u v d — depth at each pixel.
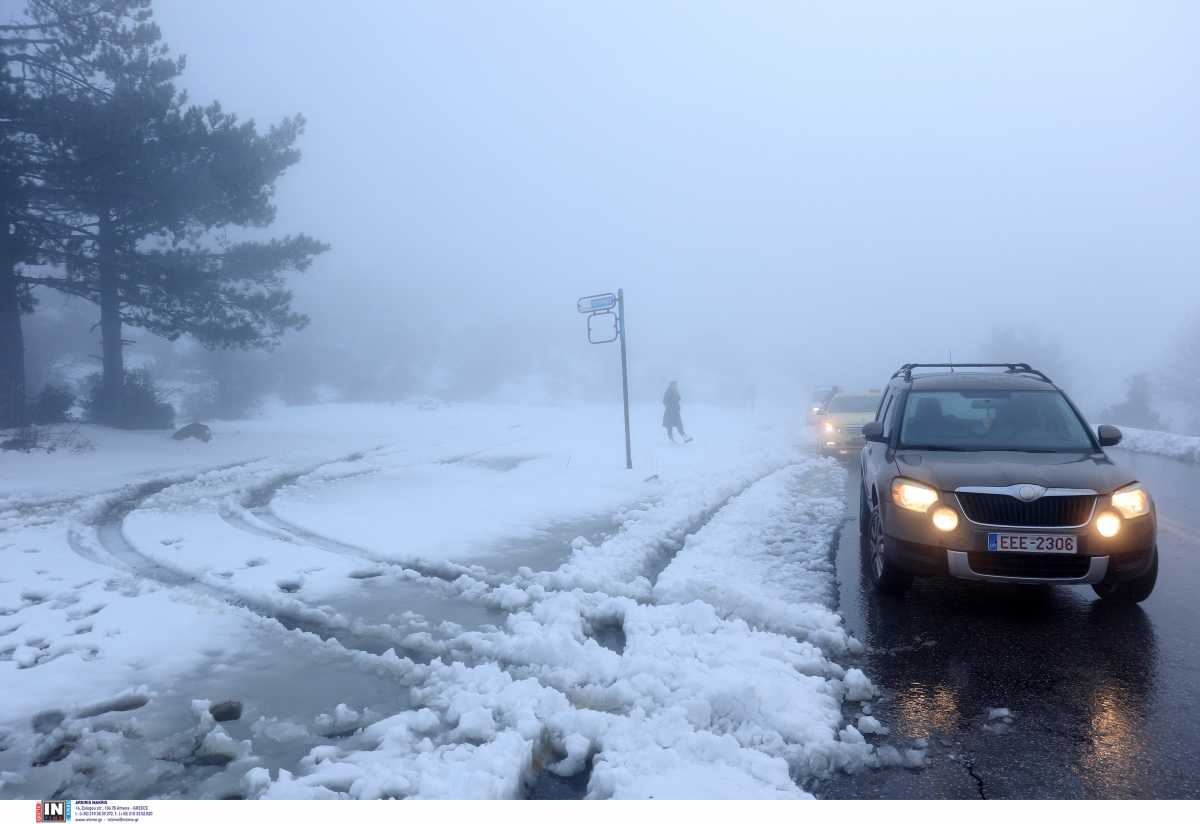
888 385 8.30
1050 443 6.09
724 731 3.59
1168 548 7.31
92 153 17.27
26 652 4.70
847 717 3.77
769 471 13.50
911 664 4.45
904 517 5.36
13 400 18.28
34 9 20.45
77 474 13.46
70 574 6.67
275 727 3.71
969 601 5.68
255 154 20.33
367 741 3.54
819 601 5.63
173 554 7.26
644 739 3.41
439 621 5.32
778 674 4.12
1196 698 3.91
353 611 5.54
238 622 5.27
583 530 8.34
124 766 3.35
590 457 15.79
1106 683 4.12
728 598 5.45
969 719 3.72
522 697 3.91
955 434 6.30
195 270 19.56
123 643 4.87
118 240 20.12
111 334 21.16
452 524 8.66
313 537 8.09
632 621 5.04
